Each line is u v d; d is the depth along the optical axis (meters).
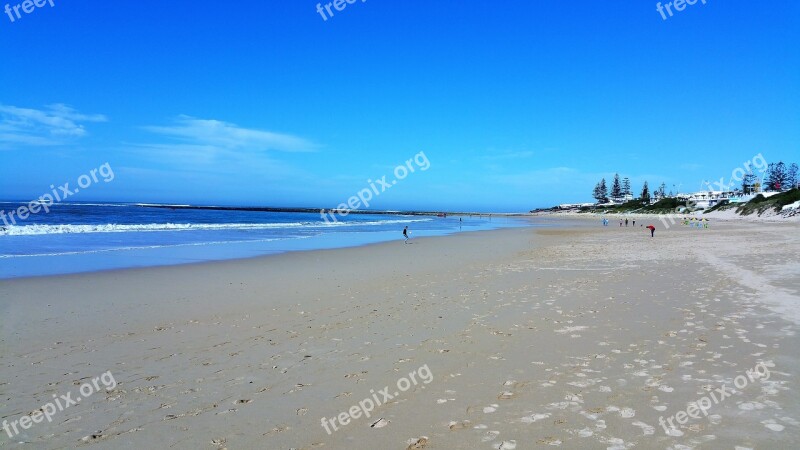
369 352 6.33
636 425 4.00
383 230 45.19
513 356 6.04
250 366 5.79
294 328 7.63
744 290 9.91
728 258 16.09
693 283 11.13
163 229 37.88
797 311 7.83
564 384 5.00
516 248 24.30
